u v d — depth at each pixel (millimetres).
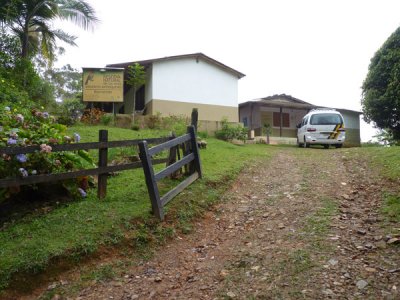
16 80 13672
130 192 6047
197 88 19391
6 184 4488
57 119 13461
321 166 9156
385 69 18500
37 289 3639
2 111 7371
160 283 3758
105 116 15289
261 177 8188
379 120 19219
